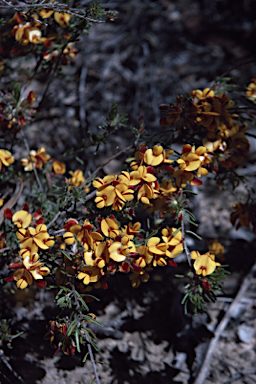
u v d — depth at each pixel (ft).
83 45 2.35
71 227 1.13
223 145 1.23
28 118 1.34
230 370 1.41
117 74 2.45
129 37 2.65
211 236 1.74
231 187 1.99
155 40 2.73
